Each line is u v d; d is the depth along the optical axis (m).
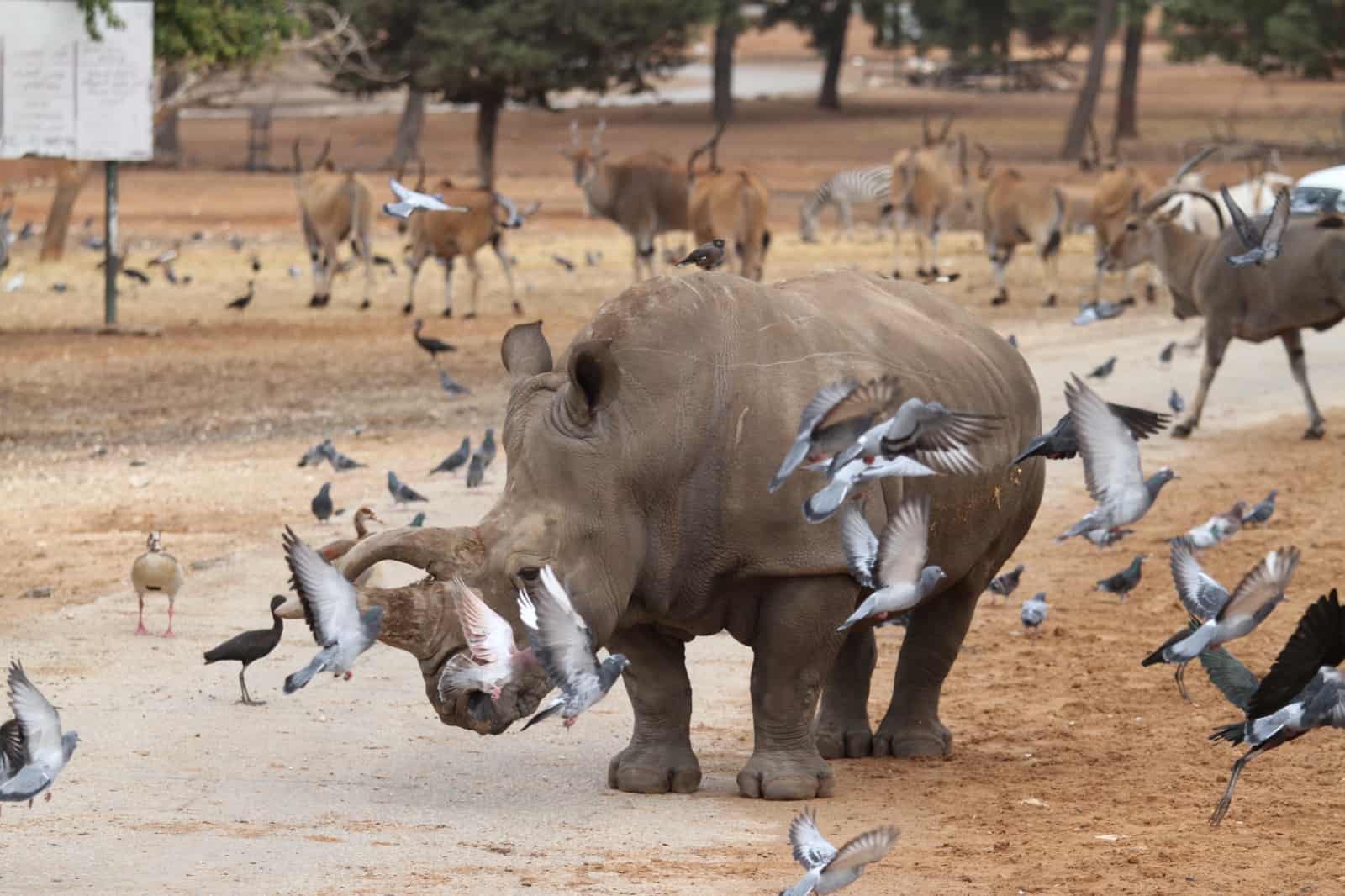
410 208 15.20
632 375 12.79
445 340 45.84
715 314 13.16
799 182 97.50
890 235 76.94
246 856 11.47
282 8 54.84
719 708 16.38
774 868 11.35
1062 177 97.38
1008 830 12.42
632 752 13.62
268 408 35.88
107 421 34.25
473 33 82.19
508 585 12.02
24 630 18.47
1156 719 16.02
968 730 15.78
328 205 52.34
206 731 14.94
